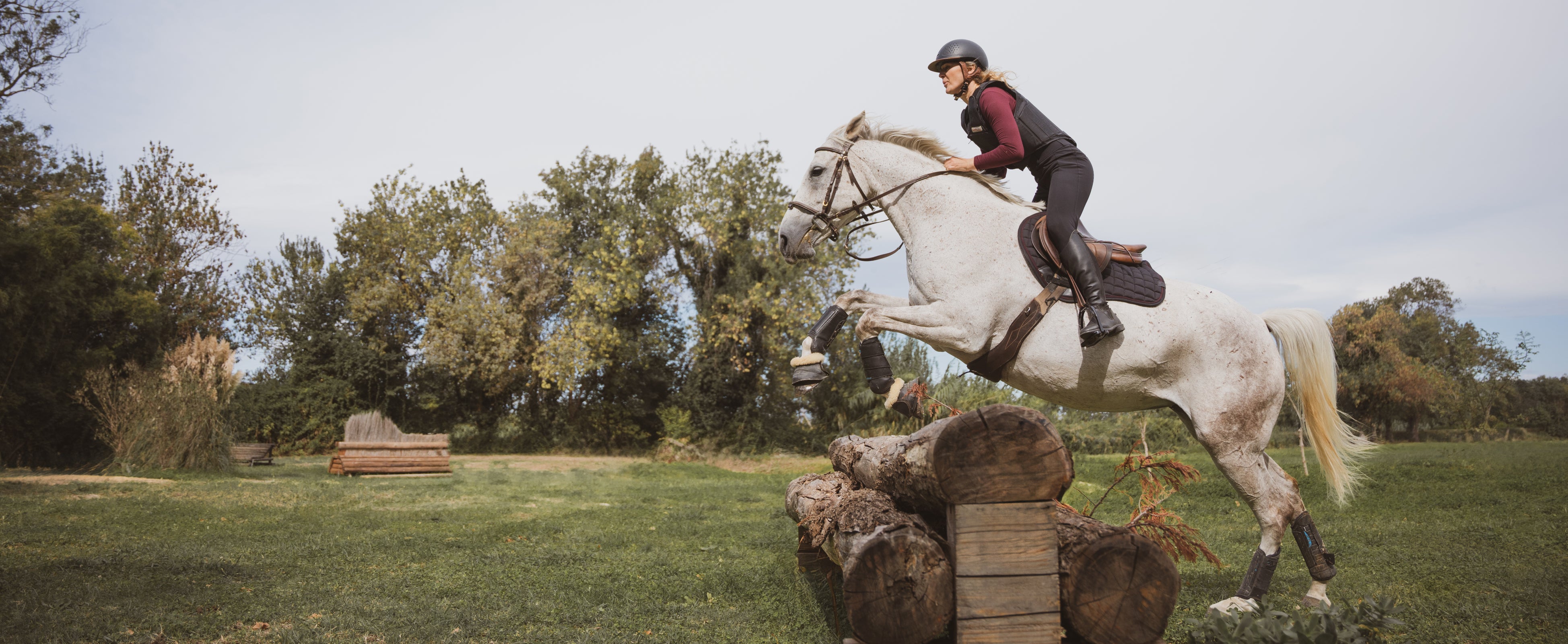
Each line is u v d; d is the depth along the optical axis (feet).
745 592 15.07
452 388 105.40
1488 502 29.09
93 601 13.15
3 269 48.73
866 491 10.77
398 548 19.67
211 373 48.19
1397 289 157.28
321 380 102.47
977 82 13.83
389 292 102.68
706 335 97.86
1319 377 13.80
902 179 13.65
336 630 12.00
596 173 116.47
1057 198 12.29
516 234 102.73
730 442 94.27
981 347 12.55
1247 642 10.08
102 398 47.39
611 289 98.89
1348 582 15.69
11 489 33.76
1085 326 11.66
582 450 101.96
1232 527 25.20
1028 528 8.30
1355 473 14.28
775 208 94.38
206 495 33.99
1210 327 12.42
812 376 12.78
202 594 14.08
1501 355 139.33
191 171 102.22
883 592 8.19
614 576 16.56
